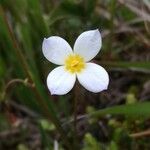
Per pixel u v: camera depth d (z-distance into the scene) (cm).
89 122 6
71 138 6
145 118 6
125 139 6
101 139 6
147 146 6
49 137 6
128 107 5
